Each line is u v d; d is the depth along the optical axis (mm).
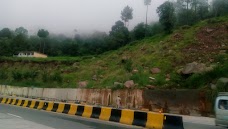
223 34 48125
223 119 14711
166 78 35844
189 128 14000
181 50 45562
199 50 43906
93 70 51594
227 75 28938
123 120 14398
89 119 15828
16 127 11125
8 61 71562
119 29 88875
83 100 37312
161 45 51188
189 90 25938
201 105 24438
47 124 12648
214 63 35906
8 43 101500
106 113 15789
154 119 12953
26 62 68812
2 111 18188
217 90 24125
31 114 17172
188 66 35250
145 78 37062
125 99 31250
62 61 64625
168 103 27109
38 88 46125
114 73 44906
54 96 42625
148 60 45188
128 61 45594
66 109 19391
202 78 30844
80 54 90875
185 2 78625
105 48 84812
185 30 55844
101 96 34750
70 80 49438
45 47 107812
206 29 52062
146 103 28859
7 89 53031
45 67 65000
